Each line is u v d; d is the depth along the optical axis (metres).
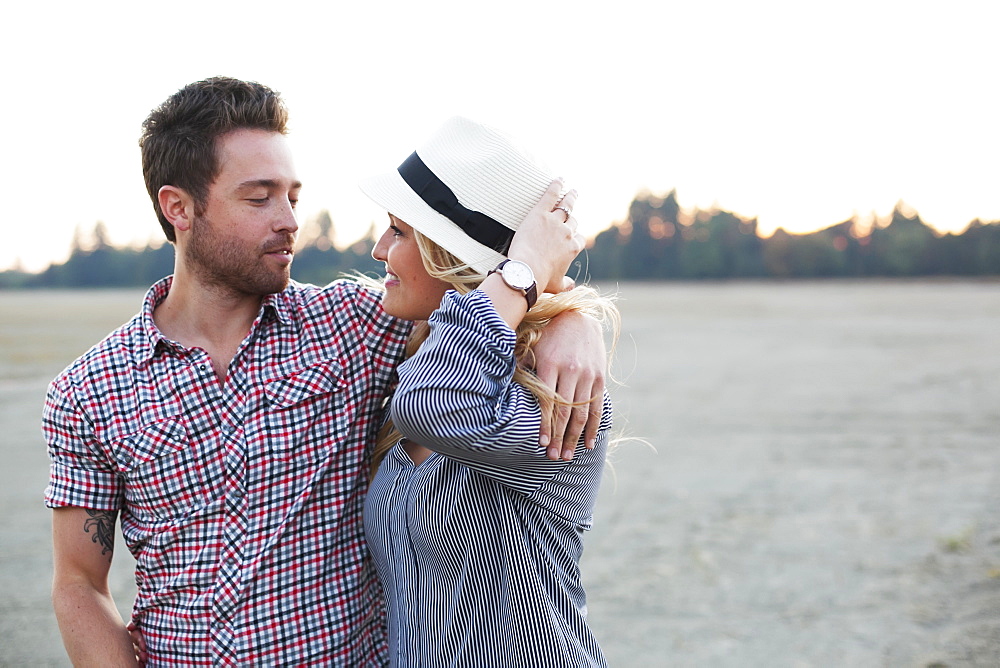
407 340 2.16
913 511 7.71
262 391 2.01
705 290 87.62
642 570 6.24
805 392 16.31
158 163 2.03
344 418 2.07
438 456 1.87
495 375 1.78
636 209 113.88
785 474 9.35
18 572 6.00
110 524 2.04
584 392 1.83
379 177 2.07
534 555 1.86
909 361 21.80
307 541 2.01
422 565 1.90
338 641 2.02
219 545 1.96
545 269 1.89
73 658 1.96
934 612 5.27
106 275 107.50
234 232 2.00
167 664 1.99
